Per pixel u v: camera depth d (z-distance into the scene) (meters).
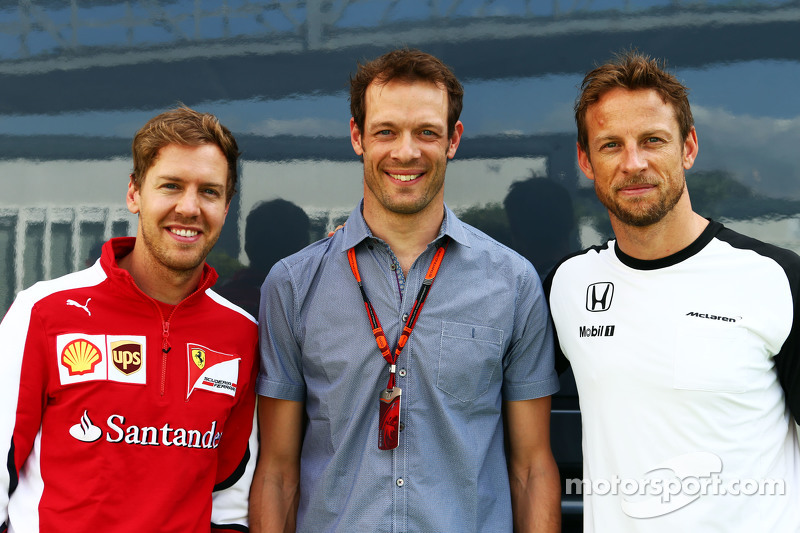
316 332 1.77
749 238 1.69
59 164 1.98
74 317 1.61
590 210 1.91
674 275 1.66
